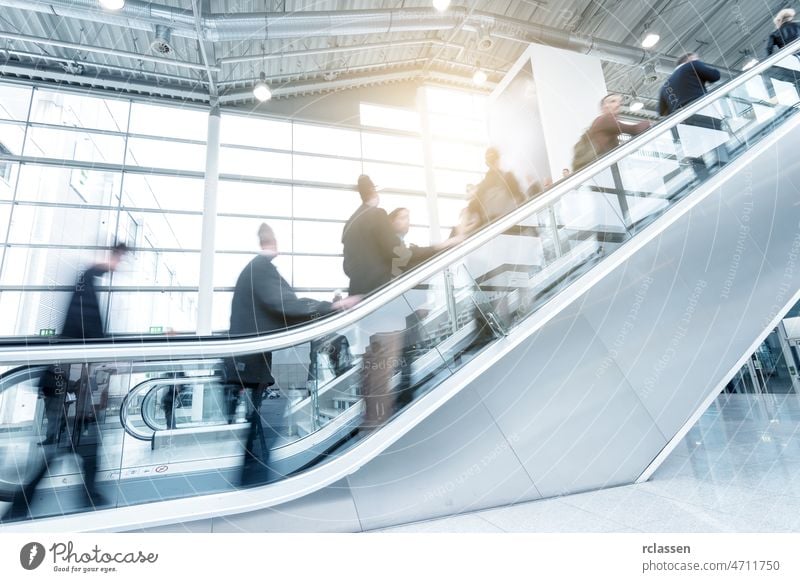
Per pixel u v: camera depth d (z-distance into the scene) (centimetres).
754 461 291
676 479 262
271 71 974
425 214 1170
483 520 216
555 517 212
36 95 967
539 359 274
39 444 225
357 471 228
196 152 1054
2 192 931
